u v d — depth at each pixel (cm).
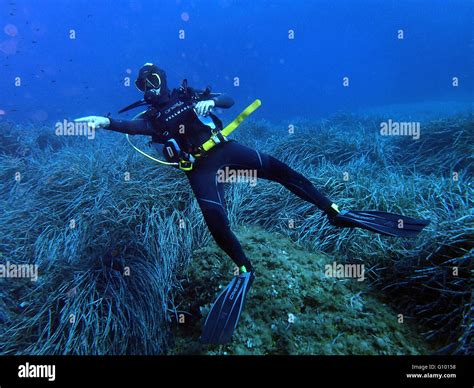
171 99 291
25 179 597
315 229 398
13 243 432
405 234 289
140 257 361
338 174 487
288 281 317
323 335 270
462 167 551
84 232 400
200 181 281
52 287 344
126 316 316
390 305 304
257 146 705
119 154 586
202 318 306
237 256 274
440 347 261
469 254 269
